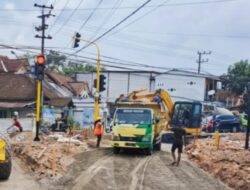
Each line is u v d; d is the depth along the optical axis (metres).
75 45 30.19
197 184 15.52
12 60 67.19
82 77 84.50
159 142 26.73
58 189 13.40
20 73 56.22
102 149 25.83
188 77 73.25
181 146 20.22
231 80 79.81
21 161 18.92
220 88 81.88
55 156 18.92
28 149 20.36
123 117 24.19
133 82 76.06
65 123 42.16
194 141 29.47
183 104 35.34
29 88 51.88
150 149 23.59
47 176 15.26
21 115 49.41
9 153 14.12
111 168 18.27
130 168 18.53
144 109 24.41
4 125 39.41
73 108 52.31
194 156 22.66
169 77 74.00
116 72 76.62
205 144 27.98
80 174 16.36
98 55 30.50
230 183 15.84
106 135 33.28
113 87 76.75
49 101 52.12
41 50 43.50
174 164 20.17
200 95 72.88
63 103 51.25
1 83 53.41
